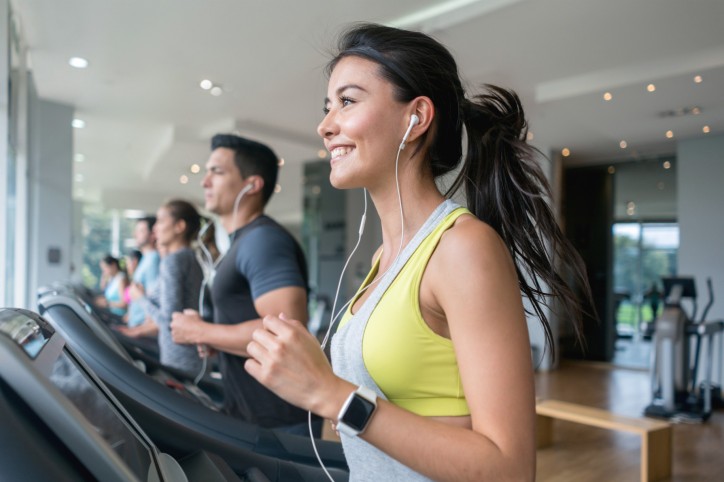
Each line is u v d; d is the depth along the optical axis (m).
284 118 7.30
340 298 10.01
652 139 7.44
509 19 4.17
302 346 0.72
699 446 4.39
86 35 4.75
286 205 15.54
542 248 0.99
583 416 3.82
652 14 4.08
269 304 1.81
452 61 0.97
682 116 6.32
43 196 6.41
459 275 0.75
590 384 6.91
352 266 9.90
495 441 0.68
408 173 0.92
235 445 1.31
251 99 6.50
